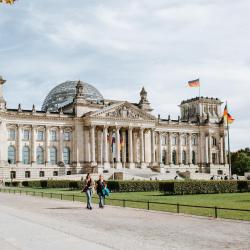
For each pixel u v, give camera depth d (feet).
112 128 557.74
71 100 629.92
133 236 93.76
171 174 527.81
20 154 508.94
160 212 144.56
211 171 653.71
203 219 124.36
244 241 87.20
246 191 285.23
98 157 553.64
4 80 501.15
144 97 611.06
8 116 503.20
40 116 522.88
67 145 544.62
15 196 245.86
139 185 288.71
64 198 222.48
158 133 620.49
